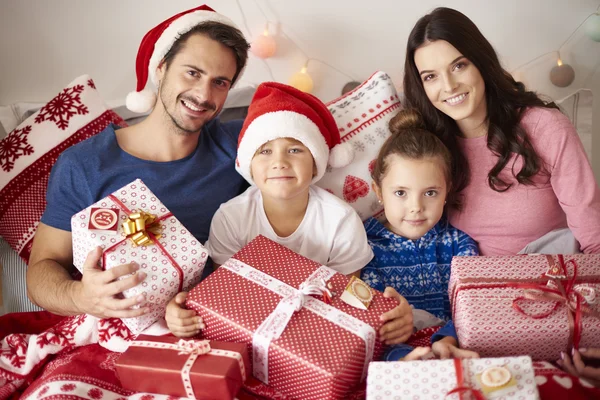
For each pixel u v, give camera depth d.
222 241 1.55
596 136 2.25
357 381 1.23
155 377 1.15
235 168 1.65
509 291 1.26
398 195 1.56
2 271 1.76
